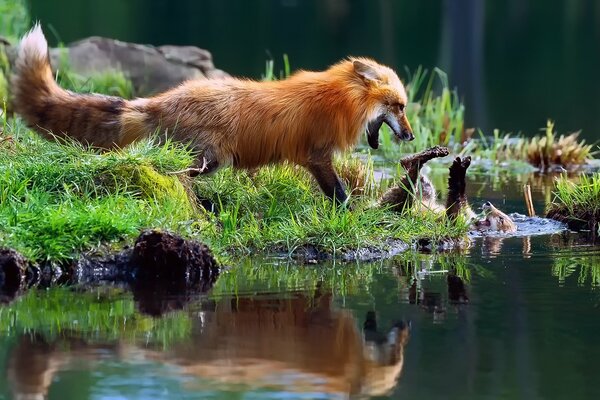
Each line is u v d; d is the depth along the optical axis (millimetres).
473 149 21547
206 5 48812
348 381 7508
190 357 8047
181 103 13086
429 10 49781
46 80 13375
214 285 10508
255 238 12109
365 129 13648
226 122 13062
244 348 8289
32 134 13969
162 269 10844
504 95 30688
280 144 13297
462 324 9023
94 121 13195
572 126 24906
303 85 13406
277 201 13219
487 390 7316
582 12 50875
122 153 12383
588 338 8570
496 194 16828
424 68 34375
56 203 11539
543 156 20250
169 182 12266
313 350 8273
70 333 8672
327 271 11219
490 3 53406
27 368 7715
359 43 38656
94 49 22031
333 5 50750
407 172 13289
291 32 41000
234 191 13219
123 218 11195
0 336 8562
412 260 11891
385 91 13602
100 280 10664
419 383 7492
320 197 13703
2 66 18953
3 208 11164
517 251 12453
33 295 9984
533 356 8086
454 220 13289
